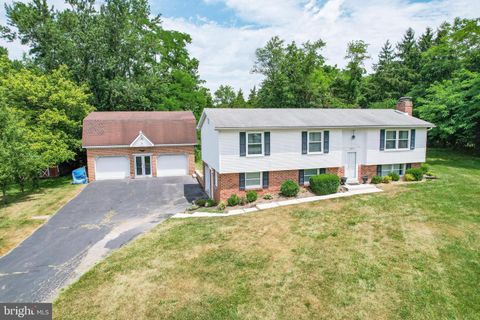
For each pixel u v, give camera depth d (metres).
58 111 25.30
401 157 19.42
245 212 14.84
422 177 19.27
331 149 17.94
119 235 12.58
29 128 23.48
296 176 17.70
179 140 26.64
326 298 7.50
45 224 14.27
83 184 23.98
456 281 7.95
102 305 7.63
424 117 29.20
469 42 29.78
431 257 9.20
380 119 19.53
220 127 15.50
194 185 22.95
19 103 24.42
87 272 9.39
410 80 43.78
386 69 46.09
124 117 27.58
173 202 18.16
